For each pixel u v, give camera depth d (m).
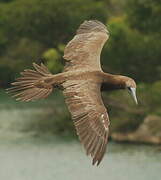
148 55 37.25
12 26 43.28
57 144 35.34
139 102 36.47
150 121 34.81
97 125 7.62
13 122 40.47
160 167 29.86
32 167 31.06
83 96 7.79
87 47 8.98
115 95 37.41
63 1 43.47
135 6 38.62
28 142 35.81
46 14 42.69
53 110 41.84
